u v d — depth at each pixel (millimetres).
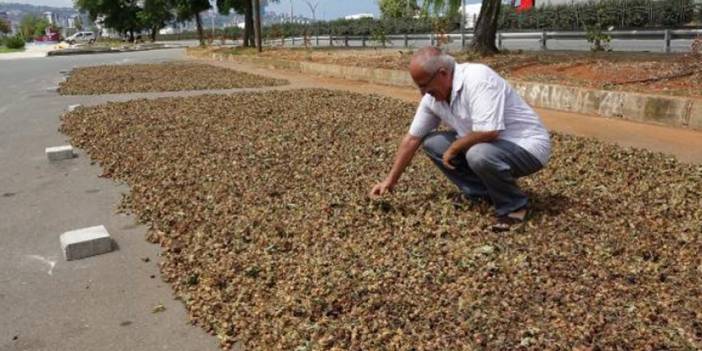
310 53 21844
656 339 2604
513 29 28203
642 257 3453
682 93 7641
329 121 8062
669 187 4715
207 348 2871
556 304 2938
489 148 3805
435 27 16594
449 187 4809
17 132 8516
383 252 3648
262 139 7059
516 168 3891
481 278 3232
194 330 3037
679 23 21969
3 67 23719
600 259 3420
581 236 3754
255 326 2959
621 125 7461
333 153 6254
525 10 27969
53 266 3869
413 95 10961
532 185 4824
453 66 3754
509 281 3199
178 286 3482
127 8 59625
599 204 4344
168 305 3301
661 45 17188
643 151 5973
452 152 3908
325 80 14219
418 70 3701
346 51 22766
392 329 2811
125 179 5789
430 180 5051
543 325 2754
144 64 22016
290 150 6469
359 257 3604
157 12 54750
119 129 8125
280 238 3984
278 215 4426
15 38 50625
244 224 4266
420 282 3232
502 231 3877
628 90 8133
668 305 2891
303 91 11680
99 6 59094
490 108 3689
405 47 23781
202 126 8047
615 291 3045
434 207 4352
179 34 71500
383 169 5539
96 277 3682
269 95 11180
